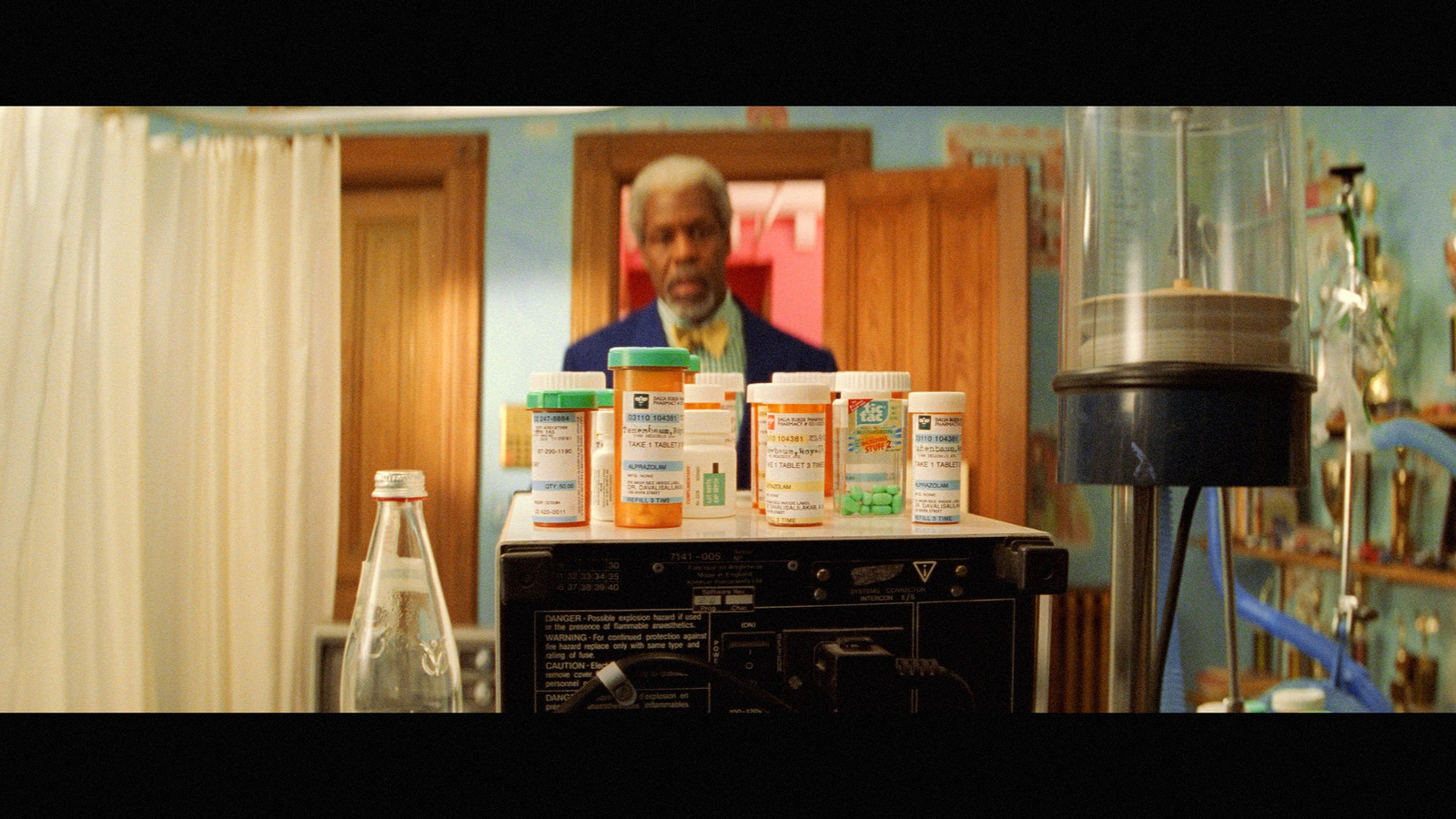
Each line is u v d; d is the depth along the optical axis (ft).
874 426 2.74
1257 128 2.71
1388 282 7.52
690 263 9.65
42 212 6.54
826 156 9.74
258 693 8.23
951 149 9.77
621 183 9.80
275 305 8.51
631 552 2.16
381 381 9.83
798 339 9.66
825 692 2.18
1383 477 7.47
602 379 2.75
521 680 2.15
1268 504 8.75
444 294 9.83
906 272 9.49
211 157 8.46
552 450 2.39
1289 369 2.16
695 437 2.62
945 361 9.45
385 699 2.35
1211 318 2.13
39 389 6.39
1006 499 9.32
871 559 2.23
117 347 7.61
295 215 8.49
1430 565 6.82
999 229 9.36
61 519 6.68
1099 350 2.27
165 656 8.03
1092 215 2.81
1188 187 2.67
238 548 8.37
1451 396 6.93
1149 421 2.12
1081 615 9.47
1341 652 4.73
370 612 2.39
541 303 9.81
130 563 7.57
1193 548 9.14
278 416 8.52
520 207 9.85
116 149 7.60
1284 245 2.67
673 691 2.16
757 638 2.19
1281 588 8.80
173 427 8.16
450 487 9.71
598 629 2.16
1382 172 7.75
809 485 2.43
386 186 9.90
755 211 9.73
